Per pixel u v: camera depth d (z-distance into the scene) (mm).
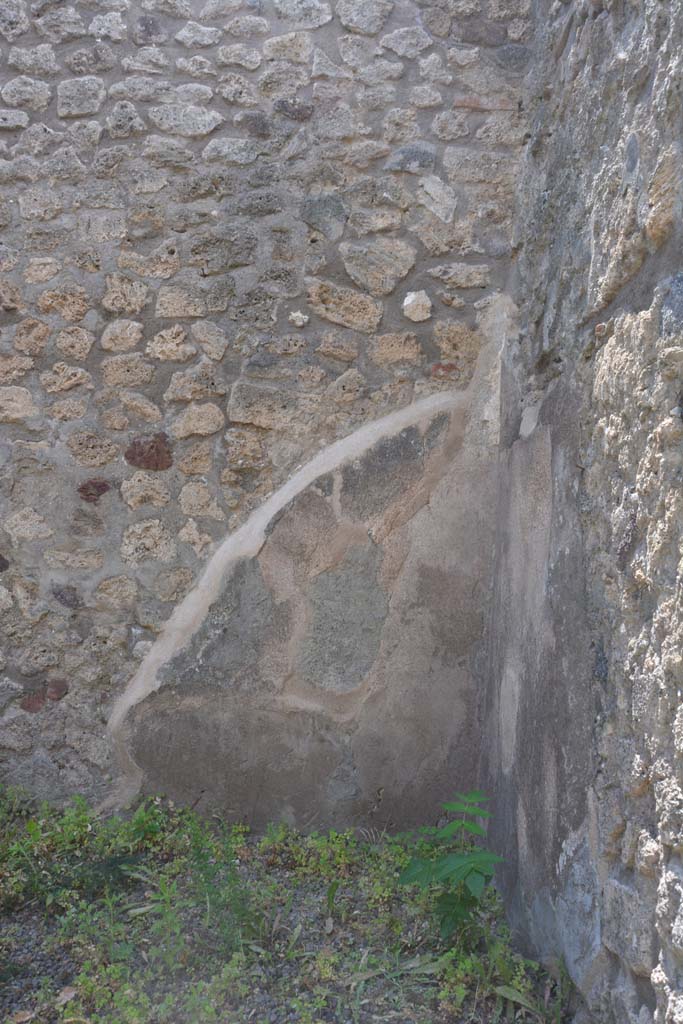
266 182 3156
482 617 3072
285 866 2807
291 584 3105
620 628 1930
